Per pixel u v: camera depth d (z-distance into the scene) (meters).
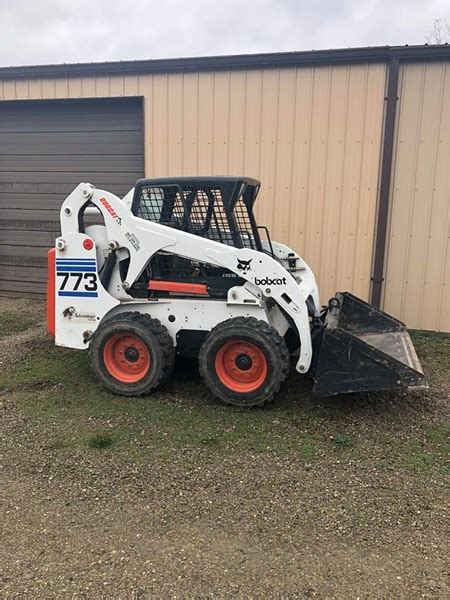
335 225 6.74
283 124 6.72
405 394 4.50
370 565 2.45
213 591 2.29
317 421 3.97
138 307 4.50
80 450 3.53
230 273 4.32
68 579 2.36
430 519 2.80
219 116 6.96
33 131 8.25
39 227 8.51
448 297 6.53
